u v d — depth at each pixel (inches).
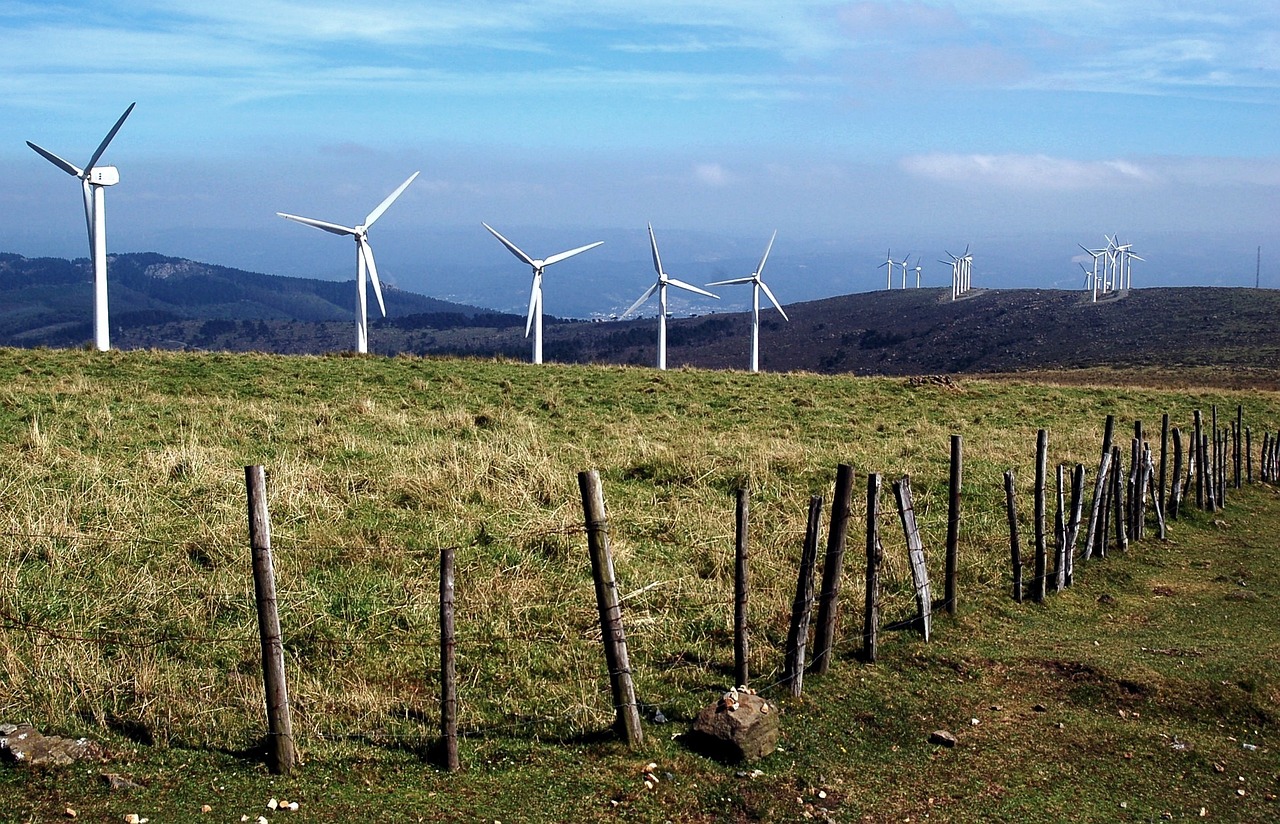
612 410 1208.8
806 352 6589.6
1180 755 375.9
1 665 363.3
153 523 528.4
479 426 974.4
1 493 555.2
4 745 311.3
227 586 451.8
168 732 332.2
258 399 1154.0
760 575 527.2
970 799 331.6
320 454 748.6
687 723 366.3
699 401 1333.7
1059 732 386.9
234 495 585.3
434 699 373.1
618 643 345.7
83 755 313.3
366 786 309.1
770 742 349.4
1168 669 451.2
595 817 300.2
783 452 833.5
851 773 342.6
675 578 509.7
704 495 692.1
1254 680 439.2
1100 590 592.4
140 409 911.7
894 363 5900.6
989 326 6161.4
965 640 484.4
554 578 494.6
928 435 1119.6
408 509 598.9
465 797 306.3
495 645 418.3
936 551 600.1
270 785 305.3
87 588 444.8
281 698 314.3
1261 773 367.9
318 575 479.5
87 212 2048.5
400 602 448.8
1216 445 896.3
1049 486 803.4
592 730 354.0
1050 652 471.8
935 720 390.6
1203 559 690.8
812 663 427.5
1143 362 4323.3
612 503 641.6
